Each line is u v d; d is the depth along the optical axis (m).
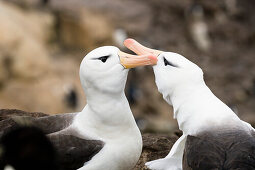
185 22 28.55
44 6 24.52
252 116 21.25
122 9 27.16
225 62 26.14
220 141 5.37
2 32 20.05
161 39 26.92
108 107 5.57
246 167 5.04
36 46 20.66
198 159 5.22
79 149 5.44
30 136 3.68
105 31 24.83
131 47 6.12
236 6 30.33
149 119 21.34
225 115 5.63
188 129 5.70
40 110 18.83
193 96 5.76
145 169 6.74
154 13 28.59
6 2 23.27
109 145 5.54
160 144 7.08
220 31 28.55
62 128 5.69
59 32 23.91
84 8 25.42
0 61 19.33
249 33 28.59
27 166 3.65
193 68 5.83
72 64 22.23
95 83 5.56
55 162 3.74
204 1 30.05
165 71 5.87
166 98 6.00
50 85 19.88
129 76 24.22
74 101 19.69
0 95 18.78
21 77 19.66
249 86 23.92
